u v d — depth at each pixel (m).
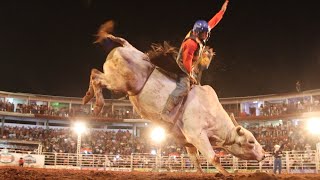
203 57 9.09
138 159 28.34
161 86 8.30
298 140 28.81
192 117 8.24
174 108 8.29
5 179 6.59
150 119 8.58
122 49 8.39
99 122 40.72
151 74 8.41
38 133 36.53
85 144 34.97
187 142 8.93
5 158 26.00
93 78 8.54
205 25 8.59
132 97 8.55
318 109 33.78
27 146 36.09
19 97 40.88
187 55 8.35
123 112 41.22
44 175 8.24
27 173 8.77
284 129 32.56
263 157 8.77
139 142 35.78
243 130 8.63
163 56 8.45
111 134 37.59
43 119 39.91
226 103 40.56
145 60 8.41
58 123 41.22
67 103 42.12
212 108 8.50
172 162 27.38
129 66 8.24
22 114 38.44
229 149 8.81
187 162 26.89
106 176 8.59
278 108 36.59
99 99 8.37
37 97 41.22
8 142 35.28
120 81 8.26
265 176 6.31
